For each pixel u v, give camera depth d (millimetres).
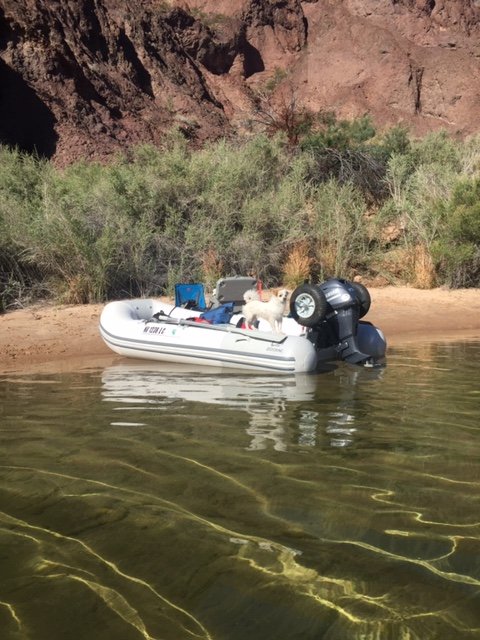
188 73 37312
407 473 4344
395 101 48906
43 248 13180
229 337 8523
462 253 14977
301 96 48156
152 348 9039
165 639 2566
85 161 23250
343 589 2904
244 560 3170
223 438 5191
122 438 5215
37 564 3162
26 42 26297
